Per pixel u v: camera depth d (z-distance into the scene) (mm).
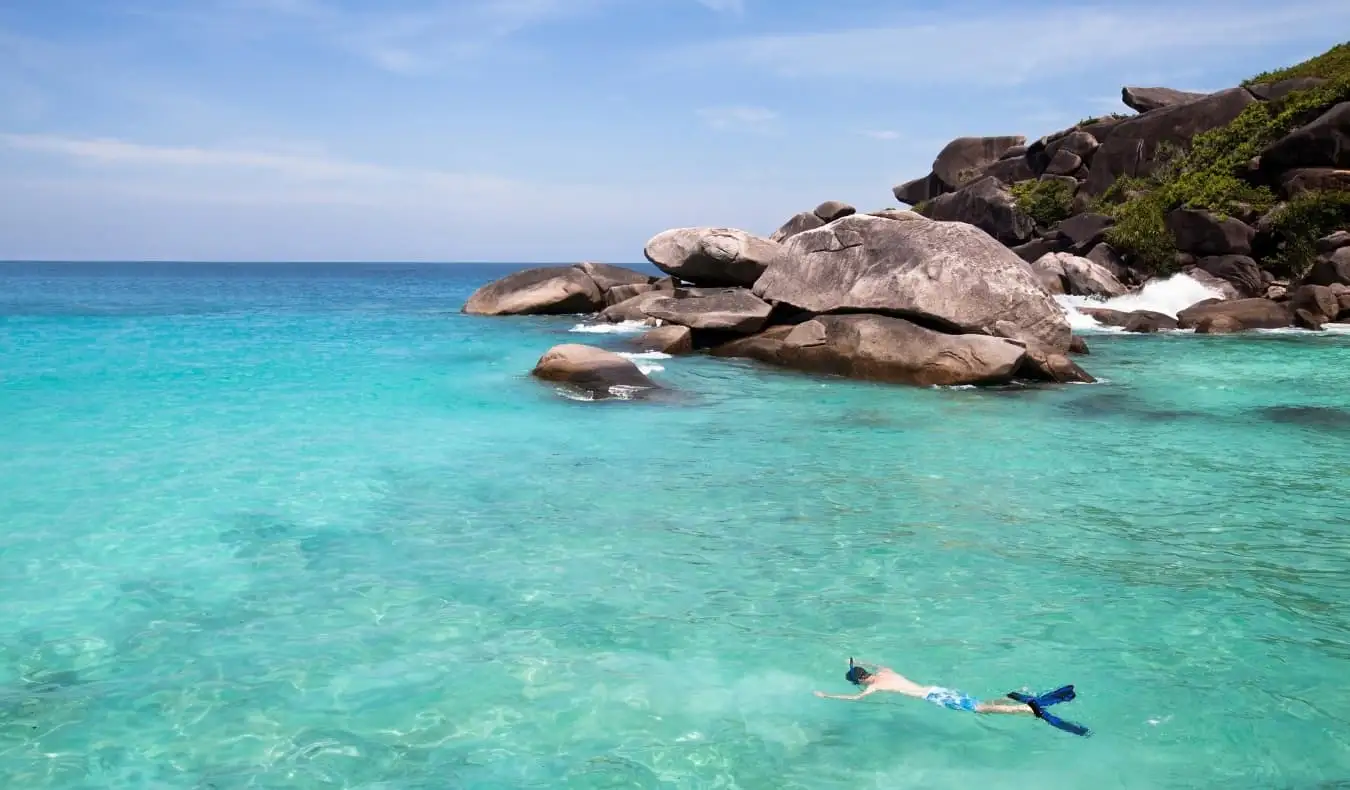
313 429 14203
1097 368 21750
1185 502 10617
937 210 51156
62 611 7352
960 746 5555
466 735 5637
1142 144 45250
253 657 6621
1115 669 6531
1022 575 8312
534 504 10398
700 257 30797
